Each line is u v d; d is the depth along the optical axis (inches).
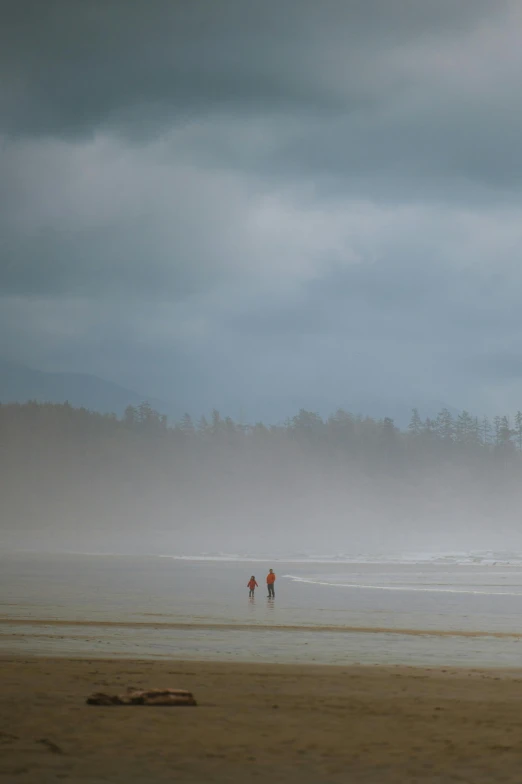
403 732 2027.6
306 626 5255.9
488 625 5413.4
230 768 1669.5
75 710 2229.3
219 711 2273.6
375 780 1596.9
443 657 3826.3
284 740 1925.4
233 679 2947.8
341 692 2677.2
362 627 5236.2
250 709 2320.4
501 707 2400.3
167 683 2807.6
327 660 3681.1
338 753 1807.3
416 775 1635.1
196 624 5305.1
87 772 1609.3
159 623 5329.7
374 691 2709.2
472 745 1887.3
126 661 3449.8
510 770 1673.2
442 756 1785.2
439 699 2549.2
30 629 4879.4
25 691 2549.2
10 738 1873.8
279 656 3806.6
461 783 1581.0
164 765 1678.2
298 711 2299.5
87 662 3376.0
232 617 5841.5
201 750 1812.3
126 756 1743.4
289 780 1590.8
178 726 2049.7
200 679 2930.6
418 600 7736.2
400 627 5251.0
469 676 3129.9
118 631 4825.3
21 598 7578.7
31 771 1601.9
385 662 3634.4
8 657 3565.5
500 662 3661.4
